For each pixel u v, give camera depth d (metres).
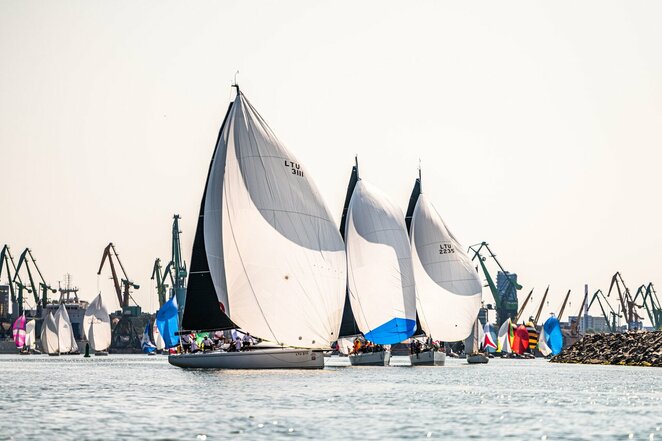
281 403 196.75
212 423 161.75
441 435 148.75
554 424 163.62
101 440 141.88
